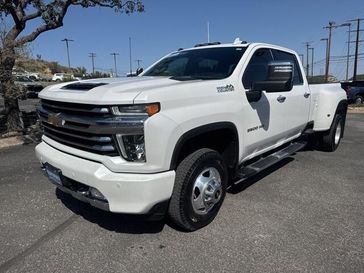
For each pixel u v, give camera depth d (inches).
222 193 155.9
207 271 121.3
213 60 179.3
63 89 146.9
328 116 267.4
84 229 151.3
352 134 406.6
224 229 150.2
